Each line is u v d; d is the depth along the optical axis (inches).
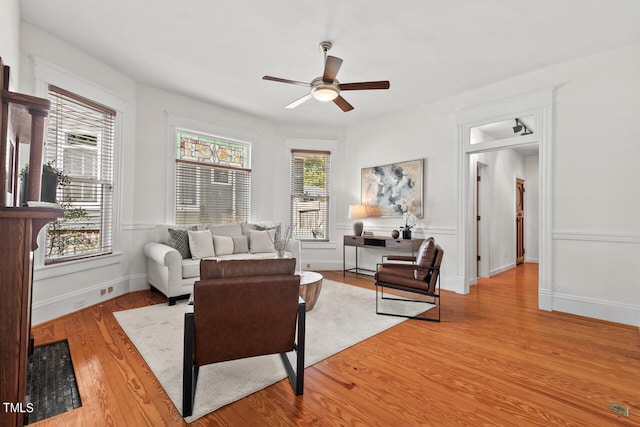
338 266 223.3
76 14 100.8
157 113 161.6
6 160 48.9
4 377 43.9
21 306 45.1
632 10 95.1
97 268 132.6
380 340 98.3
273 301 64.9
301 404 64.5
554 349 92.0
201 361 63.9
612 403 65.4
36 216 45.9
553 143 131.3
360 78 144.6
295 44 116.9
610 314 117.0
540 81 135.4
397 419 59.9
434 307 133.7
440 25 103.9
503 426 58.1
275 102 180.1
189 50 122.7
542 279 133.0
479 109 154.6
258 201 208.5
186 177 175.3
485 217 202.7
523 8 94.8
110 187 140.4
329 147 224.7
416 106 183.5
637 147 113.1
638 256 112.3
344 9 96.1
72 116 123.6
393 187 194.9
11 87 74.1
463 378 75.4
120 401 64.5
